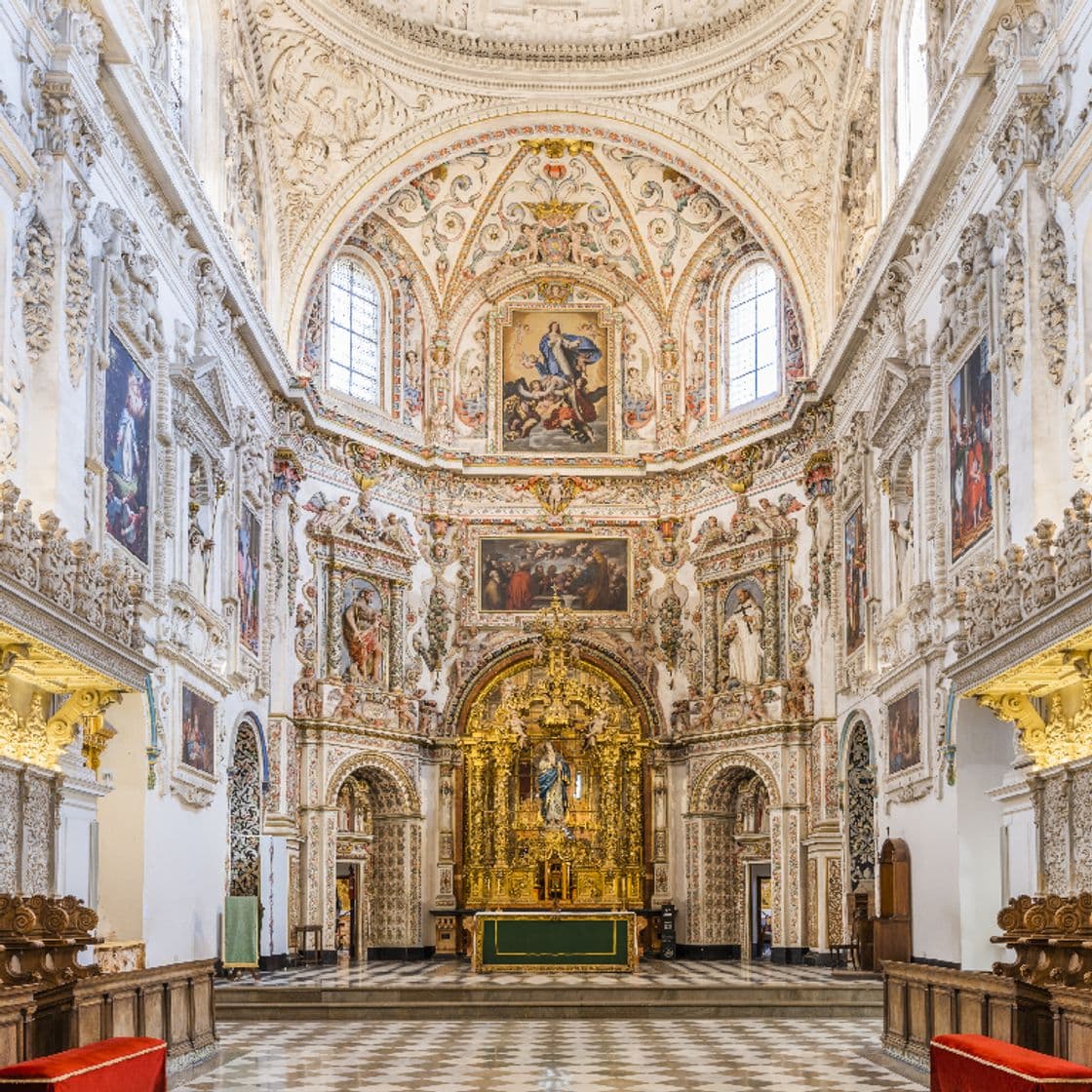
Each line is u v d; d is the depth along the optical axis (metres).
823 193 33.81
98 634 16.52
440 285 38.53
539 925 30.05
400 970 30.64
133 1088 13.08
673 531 37.53
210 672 26.02
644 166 37.03
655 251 38.38
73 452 18.55
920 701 24.61
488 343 38.75
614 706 37.12
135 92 21.33
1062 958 14.27
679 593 37.31
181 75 26.81
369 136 34.00
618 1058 18.56
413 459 37.12
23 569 14.77
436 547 37.25
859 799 31.39
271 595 32.47
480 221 38.03
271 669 32.47
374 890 35.50
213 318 27.14
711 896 35.56
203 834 26.14
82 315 18.91
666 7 33.03
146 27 22.42
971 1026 15.77
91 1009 15.21
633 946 30.00
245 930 27.83
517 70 33.47
